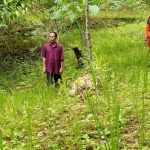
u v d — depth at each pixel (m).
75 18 5.20
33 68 8.99
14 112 4.21
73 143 3.23
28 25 12.57
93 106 3.75
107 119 3.70
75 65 8.36
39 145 3.26
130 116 3.75
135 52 7.82
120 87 4.98
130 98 4.36
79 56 8.03
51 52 6.56
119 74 5.51
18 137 3.61
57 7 5.07
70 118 3.81
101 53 8.09
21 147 3.30
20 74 8.69
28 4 8.31
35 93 6.05
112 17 14.22
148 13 14.30
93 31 11.98
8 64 9.57
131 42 9.20
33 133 3.68
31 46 10.98
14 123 3.98
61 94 4.87
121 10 15.17
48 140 3.39
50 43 6.64
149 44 6.77
